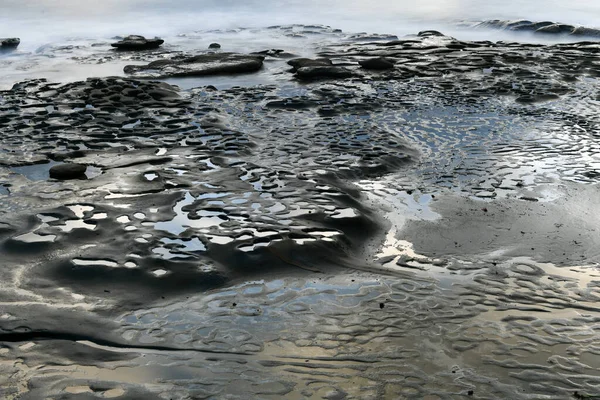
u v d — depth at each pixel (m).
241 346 3.23
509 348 3.24
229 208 4.67
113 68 10.66
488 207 4.93
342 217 4.58
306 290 3.75
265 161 5.73
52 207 4.69
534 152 6.12
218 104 7.79
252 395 2.87
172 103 7.70
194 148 6.09
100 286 3.73
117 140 6.36
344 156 5.91
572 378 3.02
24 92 8.23
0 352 3.17
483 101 7.94
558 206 4.94
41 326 3.37
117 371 3.04
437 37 12.79
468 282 3.87
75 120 6.98
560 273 3.99
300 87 8.73
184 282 3.78
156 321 3.43
